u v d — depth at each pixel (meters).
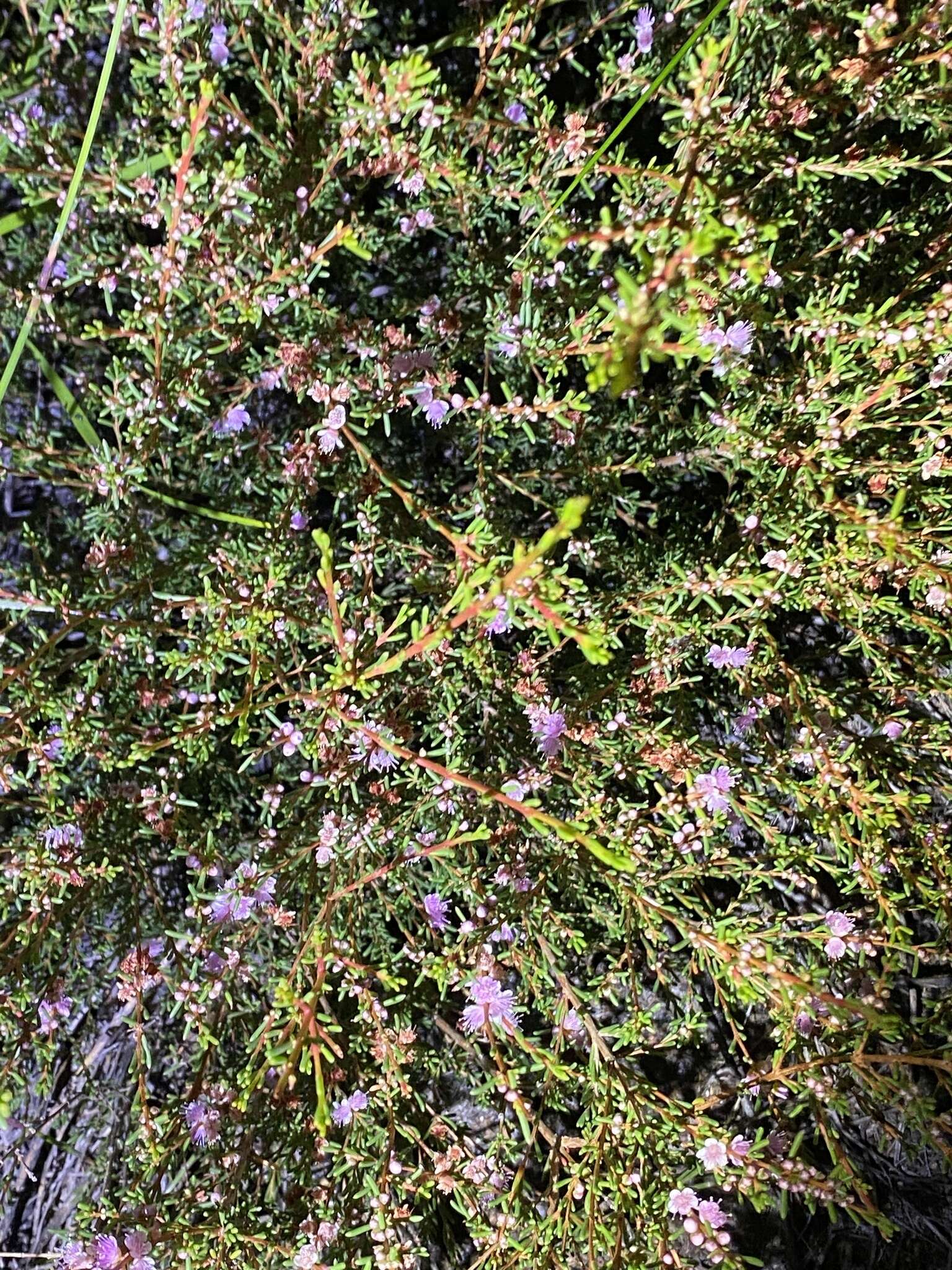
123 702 2.02
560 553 2.30
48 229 2.20
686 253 1.05
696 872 1.86
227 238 1.72
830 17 1.79
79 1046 2.36
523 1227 1.92
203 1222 1.80
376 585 2.36
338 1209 1.83
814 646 2.46
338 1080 1.99
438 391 1.92
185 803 1.86
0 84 2.02
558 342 1.80
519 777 1.88
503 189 1.87
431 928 1.95
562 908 2.27
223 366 2.09
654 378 2.45
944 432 1.67
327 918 1.66
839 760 1.73
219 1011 2.13
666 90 1.76
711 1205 1.60
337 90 1.59
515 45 1.71
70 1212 2.35
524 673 1.99
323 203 1.98
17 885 1.79
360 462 2.06
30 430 2.06
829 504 1.65
